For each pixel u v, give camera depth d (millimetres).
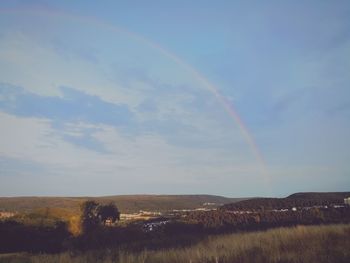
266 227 29984
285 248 15070
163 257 14250
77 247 23156
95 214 34562
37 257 16312
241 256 13656
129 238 26219
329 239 16953
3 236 26312
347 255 12875
